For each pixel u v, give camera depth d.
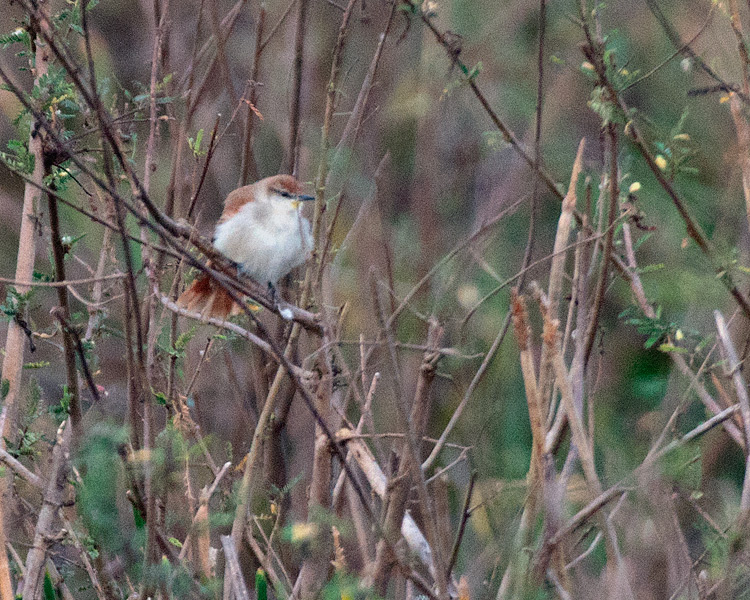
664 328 7.17
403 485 6.88
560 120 12.73
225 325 7.35
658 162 7.25
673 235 10.96
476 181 11.23
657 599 6.74
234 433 9.13
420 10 7.71
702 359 8.46
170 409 7.49
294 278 10.02
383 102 11.29
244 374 9.95
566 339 7.00
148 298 7.77
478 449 8.02
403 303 7.61
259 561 7.29
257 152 10.97
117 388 9.84
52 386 10.76
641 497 6.66
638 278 7.66
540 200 11.84
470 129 11.49
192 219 8.31
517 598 5.77
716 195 11.01
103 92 6.98
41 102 6.51
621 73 7.05
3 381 7.21
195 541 6.81
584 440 5.80
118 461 6.23
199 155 8.16
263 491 8.42
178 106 9.72
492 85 12.43
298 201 9.31
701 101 11.53
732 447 8.83
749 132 7.07
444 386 9.39
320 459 7.12
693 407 8.98
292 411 9.13
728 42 8.41
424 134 10.65
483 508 7.61
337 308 7.82
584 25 6.80
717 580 6.30
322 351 7.12
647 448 8.41
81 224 10.21
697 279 9.93
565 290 11.28
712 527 7.01
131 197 7.75
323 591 6.62
